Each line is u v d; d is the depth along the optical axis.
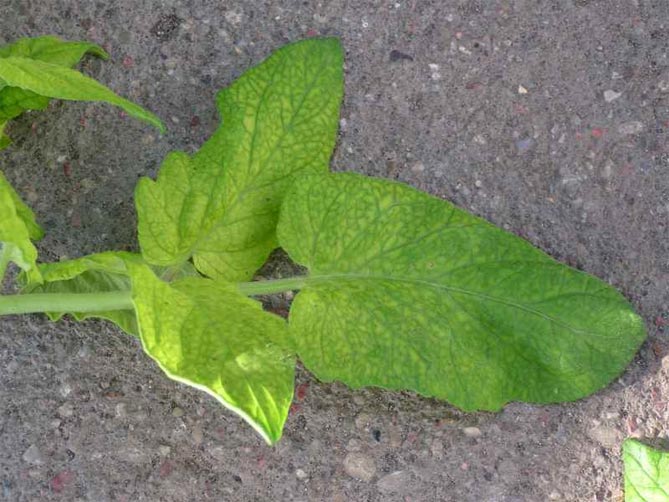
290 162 0.29
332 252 0.29
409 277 0.29
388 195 0.29
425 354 0.28
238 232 0.29
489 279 0.29
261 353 0.26
